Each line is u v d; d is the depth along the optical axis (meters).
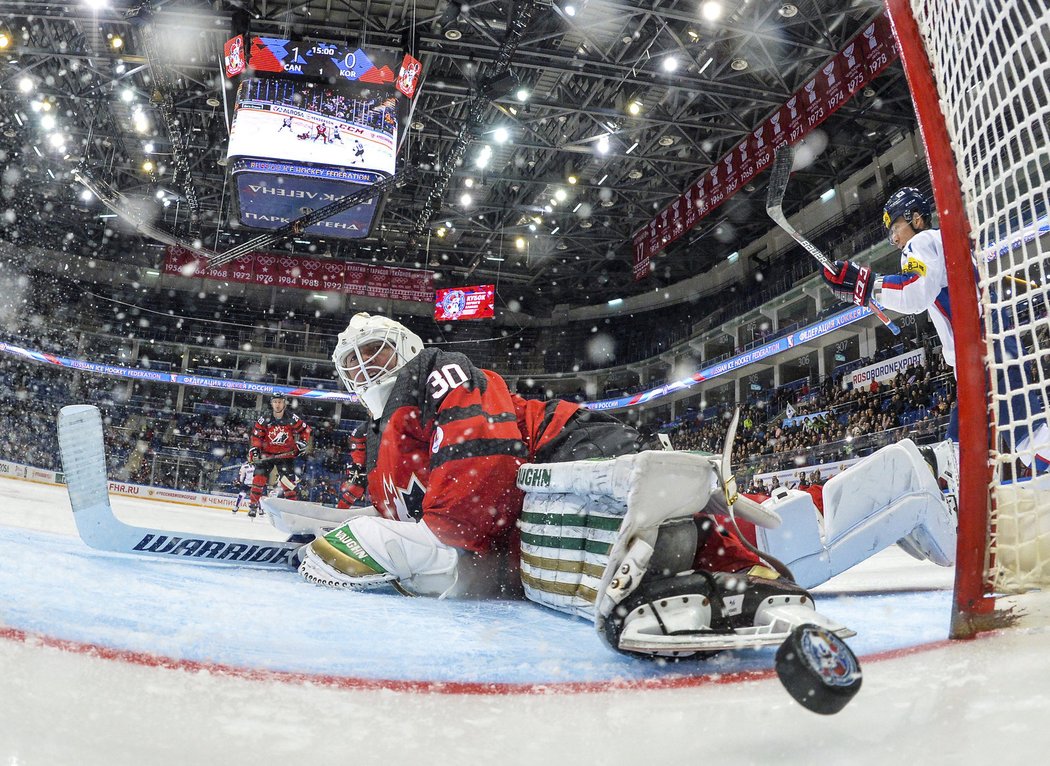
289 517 2.65
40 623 1.16
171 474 28.28
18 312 32.06
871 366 21.11
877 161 23.70
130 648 1.08
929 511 2.19
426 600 2.11
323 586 2.16
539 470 2.01
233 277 32.66
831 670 0.80
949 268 1.41
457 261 35.69
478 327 36.84
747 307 28.30
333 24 19.00
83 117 25.59
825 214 26.19
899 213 2.98
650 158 24.91
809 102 19.92
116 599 1.52
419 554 2.12
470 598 2.23
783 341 23.12
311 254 33.34
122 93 23.06
